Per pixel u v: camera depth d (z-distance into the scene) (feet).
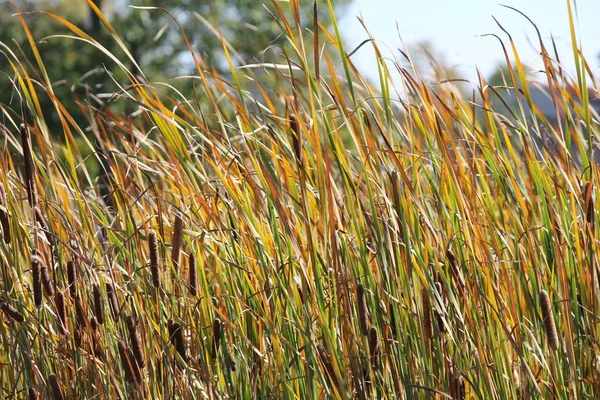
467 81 24.54
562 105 23.80
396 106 24.66
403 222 23.22
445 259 23.81
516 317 23.47
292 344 23.89
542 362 23.15
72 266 24.02
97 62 99.71
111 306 24.17
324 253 23.89
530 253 23.84
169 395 24.14
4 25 101.76
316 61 23.02
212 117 25.14
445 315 23.65
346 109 23.70
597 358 23.36
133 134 24.88
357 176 24.86
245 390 24.03
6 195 24.61
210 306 23.95
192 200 24.70
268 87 25.68
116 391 23.67
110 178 24.93
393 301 23.52
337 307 23.88
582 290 23.53
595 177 23.66
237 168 24.25
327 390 23.34
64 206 25.03
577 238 23.47
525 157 24.25
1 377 24.62
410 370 23.44
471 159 24.81
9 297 24.11
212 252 23.95
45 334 24.30
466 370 23.44
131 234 24.61
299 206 24.14
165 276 24.99
